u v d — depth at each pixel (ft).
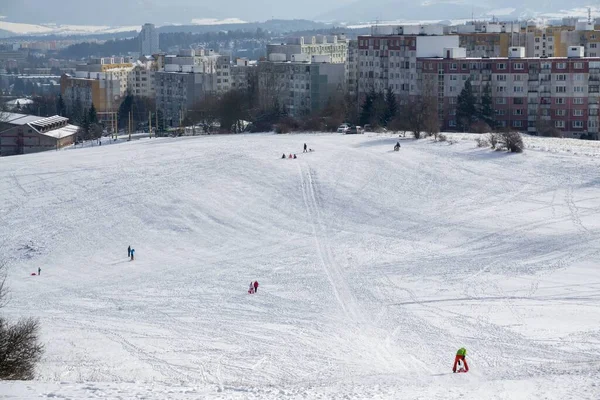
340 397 348.79
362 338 559.38
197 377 476.95
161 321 609.83
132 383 368.68
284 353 528.63
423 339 553.23
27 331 438.40
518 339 545.85
